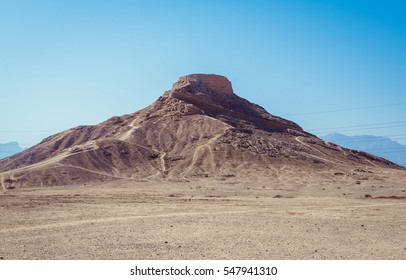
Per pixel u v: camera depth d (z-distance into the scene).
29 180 78.00
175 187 69.56
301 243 20.67
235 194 58.53
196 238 21.44
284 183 77.69
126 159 98.06
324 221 28.17
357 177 86.56
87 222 26.33
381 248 19.84
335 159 109.56
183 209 34.81
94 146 101.75
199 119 119.69
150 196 50.38
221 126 114.12
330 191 65.25
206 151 99.94
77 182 79.31
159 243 20.17
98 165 92.50
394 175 91.94
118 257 17.47
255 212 33.50
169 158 99.94
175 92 135.12
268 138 116.00
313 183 78.12
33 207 33.78
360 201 45.91
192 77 149.25
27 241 20.48
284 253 18.42
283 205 40.31
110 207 35.22
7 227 24.44
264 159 97.06
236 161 95.00
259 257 17.64
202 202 42.25
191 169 91.81
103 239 21.03
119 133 120.50
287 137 124.00
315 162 99.94
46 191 63.12
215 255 17.92
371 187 72.44
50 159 98.62
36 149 117.94
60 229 23.75
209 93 145.62
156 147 107.25
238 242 20.59
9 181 77.44
